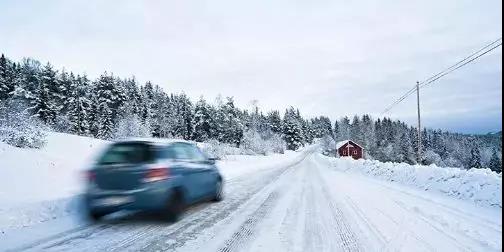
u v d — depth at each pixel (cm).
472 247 580
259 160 4734
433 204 1028
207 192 970
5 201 873
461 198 1152
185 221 768
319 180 1867
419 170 1659
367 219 804
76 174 1538
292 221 776
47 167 1560
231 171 2356
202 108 8106
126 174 719
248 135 7794
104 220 755
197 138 8112
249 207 961
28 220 717
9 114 2033
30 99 5150
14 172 1320
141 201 708
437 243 604
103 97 6494
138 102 8188
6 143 1859
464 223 759
